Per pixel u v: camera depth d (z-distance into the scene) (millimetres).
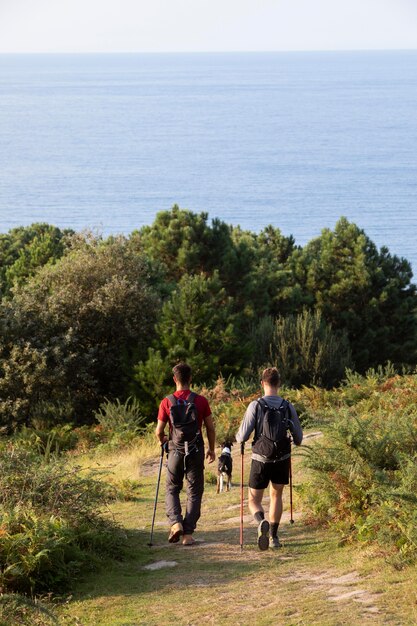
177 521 10125
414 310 55656
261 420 9633
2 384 31219
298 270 57469
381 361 54000
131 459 18703
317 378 41812
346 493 9938
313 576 8281
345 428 10383
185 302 33031
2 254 60594
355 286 54812
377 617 6703
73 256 39750
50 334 33969
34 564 8547
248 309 50406
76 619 7691
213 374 31078
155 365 30328
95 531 10008
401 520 8500
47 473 10516
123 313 35406
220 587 8266
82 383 33438
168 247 50750
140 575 9117
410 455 10016
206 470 15906
